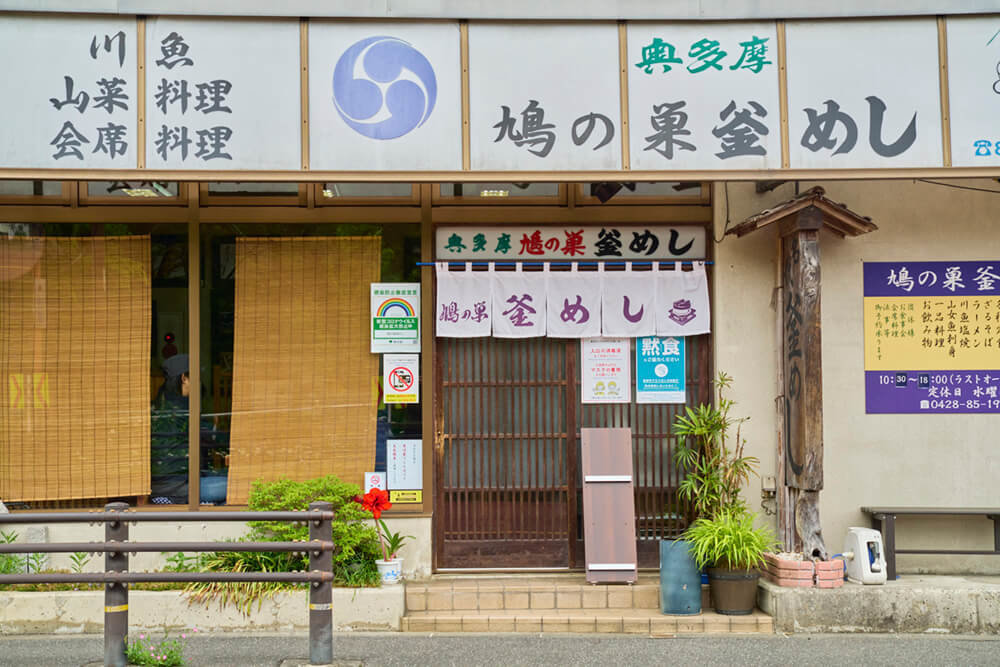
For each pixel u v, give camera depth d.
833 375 8.78
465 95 7.60
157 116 7.49
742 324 8.78
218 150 7.48
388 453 8.74
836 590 7.70
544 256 8.91
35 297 8.69
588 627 7.70
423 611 8.05
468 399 8.90
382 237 8.84
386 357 8.80
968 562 8.64
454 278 8.79
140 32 7.52
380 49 7.60
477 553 8.81
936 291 8.80
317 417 8.76
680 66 7.67
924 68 7.65
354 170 7.52
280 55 7.57
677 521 8.85
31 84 7.45
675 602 7.86
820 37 7.69
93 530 8.57
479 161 7.57
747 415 8.73
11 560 7.99
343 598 7.74
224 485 8.68
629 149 7.60
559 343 8.92
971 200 8.84
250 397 8.74
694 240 8.90
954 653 7.03
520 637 7.51
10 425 8.62
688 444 8.87
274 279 8.80
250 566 7.94
